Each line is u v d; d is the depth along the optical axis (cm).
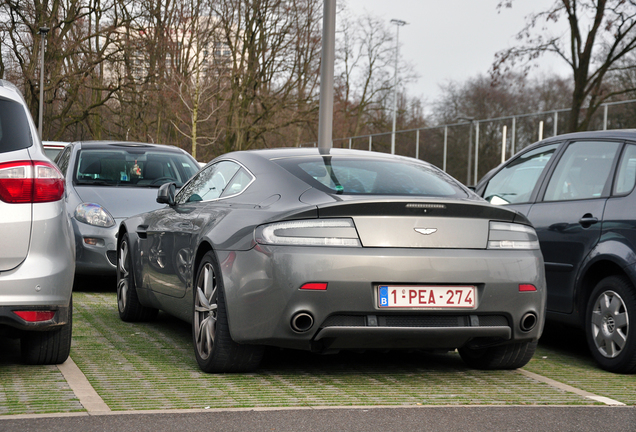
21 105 404
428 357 487
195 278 446
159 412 322
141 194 813
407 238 374
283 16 3544
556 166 546
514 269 388
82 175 844
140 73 3294
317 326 368
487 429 311
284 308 367
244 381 395
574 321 495
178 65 3412
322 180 415
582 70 1717
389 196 404
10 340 500
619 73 2089
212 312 414
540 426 318
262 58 3572
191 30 3400
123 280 609
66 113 3328
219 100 3366
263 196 418
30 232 376
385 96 4381
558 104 4431
